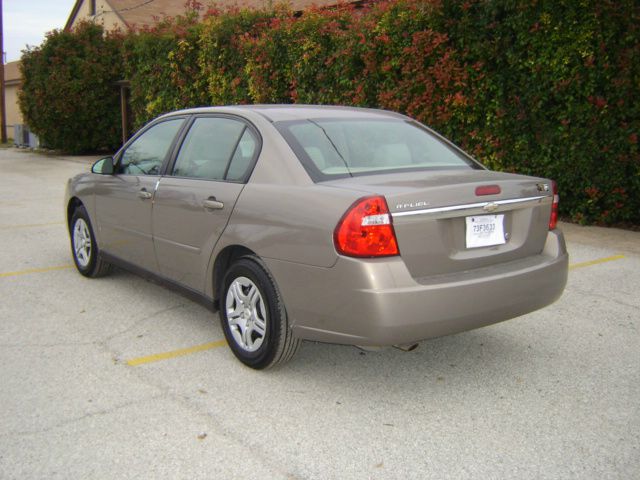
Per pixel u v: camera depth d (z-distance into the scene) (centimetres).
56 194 1320
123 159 573
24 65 2358
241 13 1473
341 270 342
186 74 1675
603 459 315
